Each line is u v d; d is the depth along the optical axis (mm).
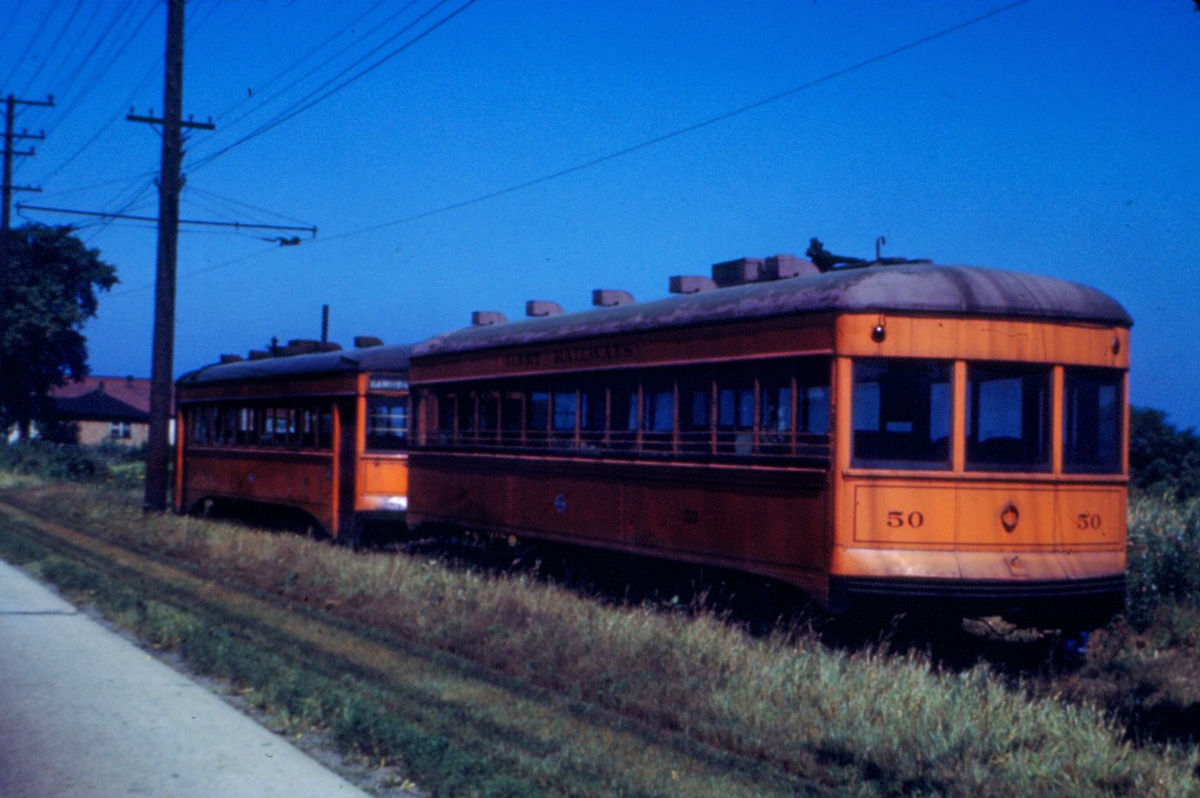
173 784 6398
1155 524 13414
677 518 11977
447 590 12672
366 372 18250
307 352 24484
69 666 9508
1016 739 7234
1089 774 6645
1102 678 9859
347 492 18500
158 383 24125
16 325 62969
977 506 10016
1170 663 10086
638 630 10242
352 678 9070
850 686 8305
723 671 9148
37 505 26859
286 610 12695
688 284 13266
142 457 53781
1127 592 11305
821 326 10219
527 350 14656
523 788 6246
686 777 6707
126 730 7535
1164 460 22594
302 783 6438
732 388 11312
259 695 8352
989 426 10148
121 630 11289
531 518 14469
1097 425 10570
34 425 70688
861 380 10000
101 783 6414
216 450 23844
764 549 10789
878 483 9922
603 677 8953
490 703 8492
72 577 14219
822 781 6746
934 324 10047
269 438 21516
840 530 9898
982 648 10992
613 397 13086
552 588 13016
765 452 10828
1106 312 10531
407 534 19172
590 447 13430
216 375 24266
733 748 7406
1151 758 7039
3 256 40375
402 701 8406
